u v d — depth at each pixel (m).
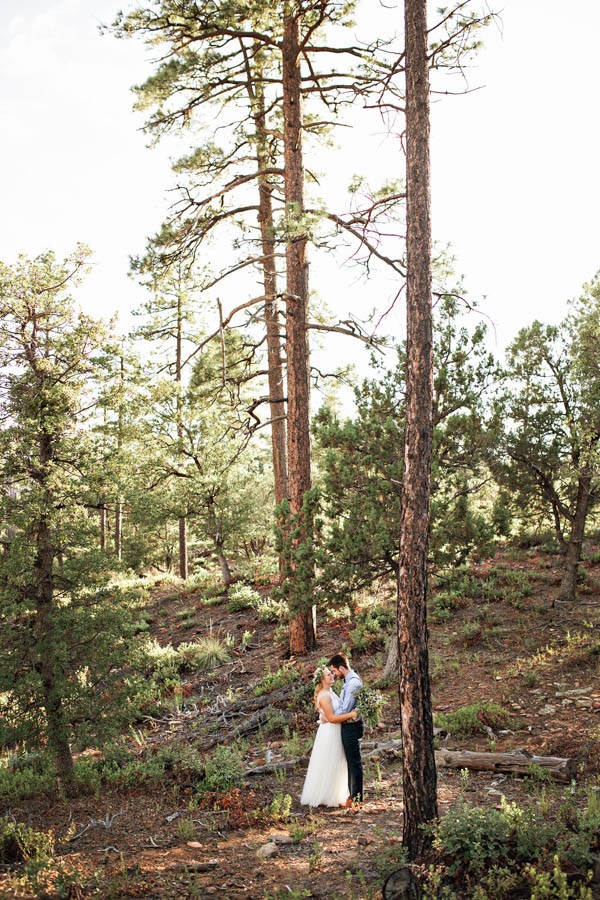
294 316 17.02
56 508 9.98
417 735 6.23
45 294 10.34
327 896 5.72
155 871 6.41
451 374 13.21
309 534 13.62
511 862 5.56
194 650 18.62
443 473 13.08
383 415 13.65
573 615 14.94
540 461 15.98
